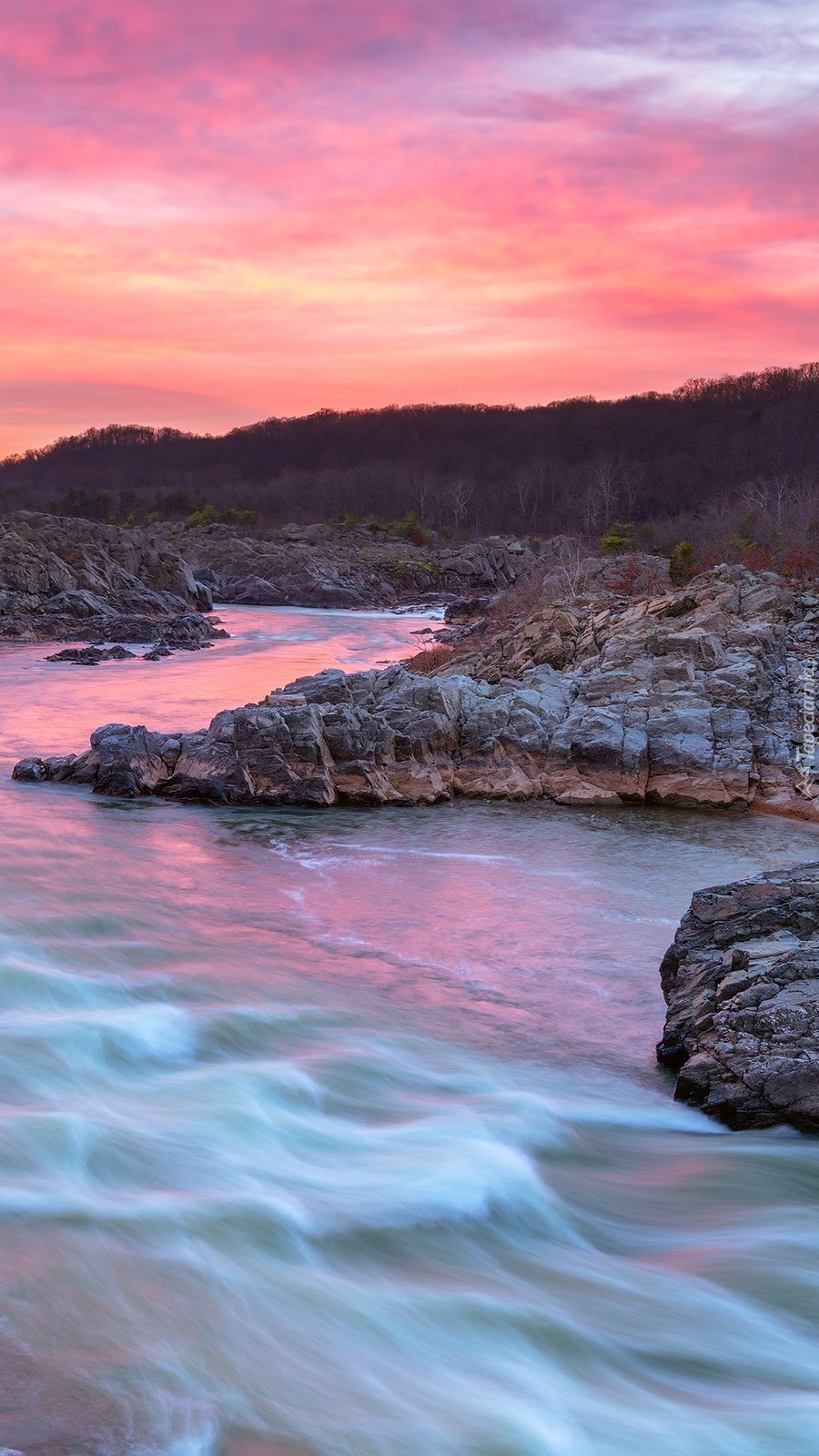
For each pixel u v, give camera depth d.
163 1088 12.92
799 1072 13.27
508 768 30.81
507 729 31.22
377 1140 12.10
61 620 80.75
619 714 31.42
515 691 32.75
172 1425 7.24
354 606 118.69
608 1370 8.79
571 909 21.41
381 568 133.50
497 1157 11.73
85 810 28.20
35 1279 8.76
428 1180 11.16
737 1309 9.68
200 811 28.55
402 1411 7.85
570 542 138.12
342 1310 9.04
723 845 25.91
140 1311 8.52
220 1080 13.21
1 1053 13.09
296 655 66.75
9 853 23.61
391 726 31.05
